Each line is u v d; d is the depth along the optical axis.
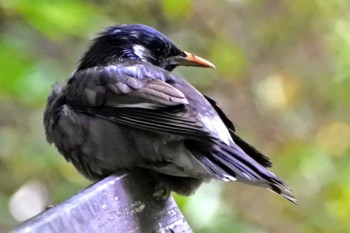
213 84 16.83
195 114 8.19
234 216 13.91
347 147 16.66
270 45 18.30
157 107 8.23
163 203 7.94
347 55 17.47
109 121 8.49
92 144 8.56
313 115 17.50
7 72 11.16
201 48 16.66
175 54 9.56
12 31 12.36
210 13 17.34
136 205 7.69
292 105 17.58
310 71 17.97
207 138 7.93
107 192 7.42
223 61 15.83
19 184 14.27
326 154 15.79
